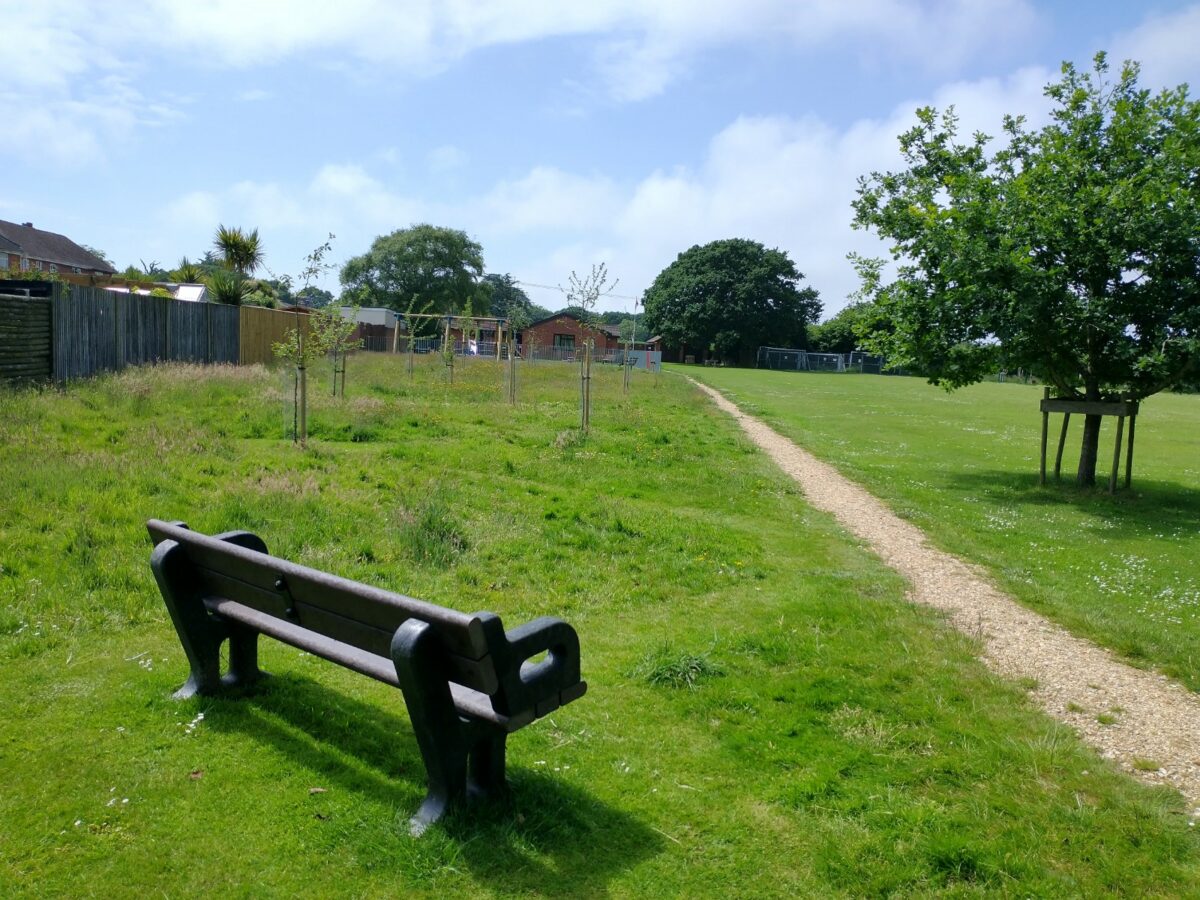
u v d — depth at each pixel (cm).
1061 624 660
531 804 338
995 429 2502
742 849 321
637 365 6550
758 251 9125
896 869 310
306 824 318
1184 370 1278
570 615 597
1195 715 491
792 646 545
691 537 829
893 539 942
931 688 491
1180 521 1164
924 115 1527
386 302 8275
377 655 344
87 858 293
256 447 1099
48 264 7012
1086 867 320
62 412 1176
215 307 2281
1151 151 1320
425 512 759
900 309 1461
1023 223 1278
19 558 594
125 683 434
